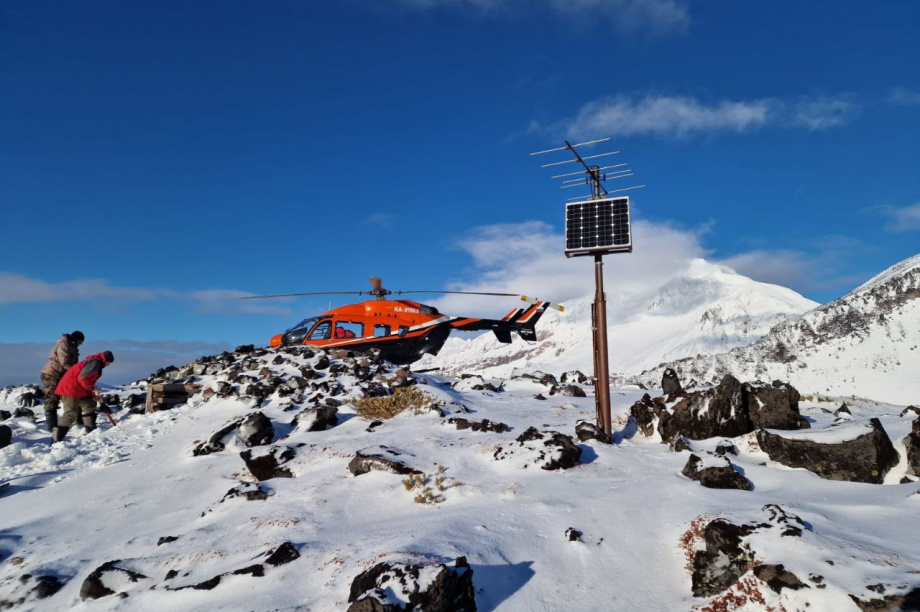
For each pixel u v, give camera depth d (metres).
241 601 5.05
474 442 9.02
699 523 5.31
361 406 12.37
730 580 4.57
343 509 6.91
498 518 6.08
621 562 5.14
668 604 4.57
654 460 7.73
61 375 12.66
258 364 17.19
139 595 5.52
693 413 8.52
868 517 5.09
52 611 5.68
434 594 4.36
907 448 6.44
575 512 6.09
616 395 13.34
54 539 7.26
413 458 8.17
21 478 9.62
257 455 8.72
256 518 6.91
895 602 3.57
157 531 7.21
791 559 4.25
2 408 15.36
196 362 18.45
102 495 8.73
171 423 12.93
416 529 5.91
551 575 5.02
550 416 11.48
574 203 9.35
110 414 13.73
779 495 5.91
